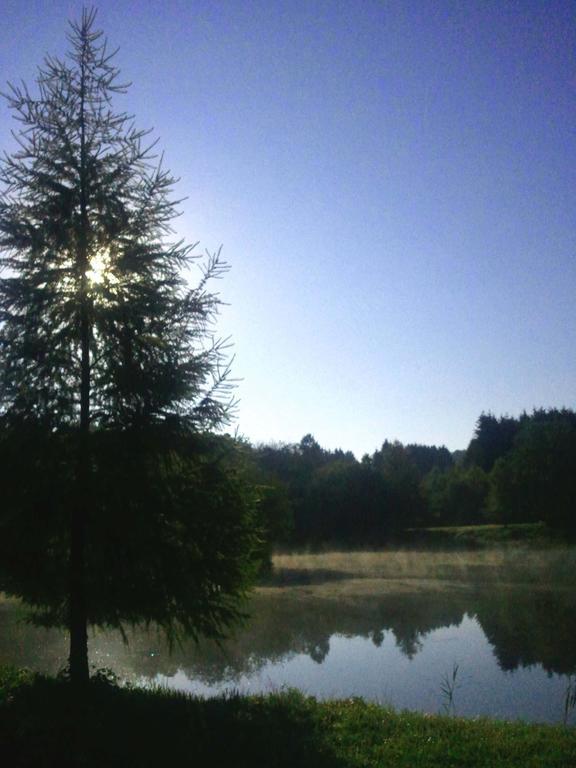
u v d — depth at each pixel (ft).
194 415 35.63
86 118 36.88
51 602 36.09
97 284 35.27
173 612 34.30
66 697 31.78
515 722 33.53
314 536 209.97
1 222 35.12
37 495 32.60
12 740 27.30
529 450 207.00
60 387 34.71
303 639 69.00
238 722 29.43
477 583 118.32
